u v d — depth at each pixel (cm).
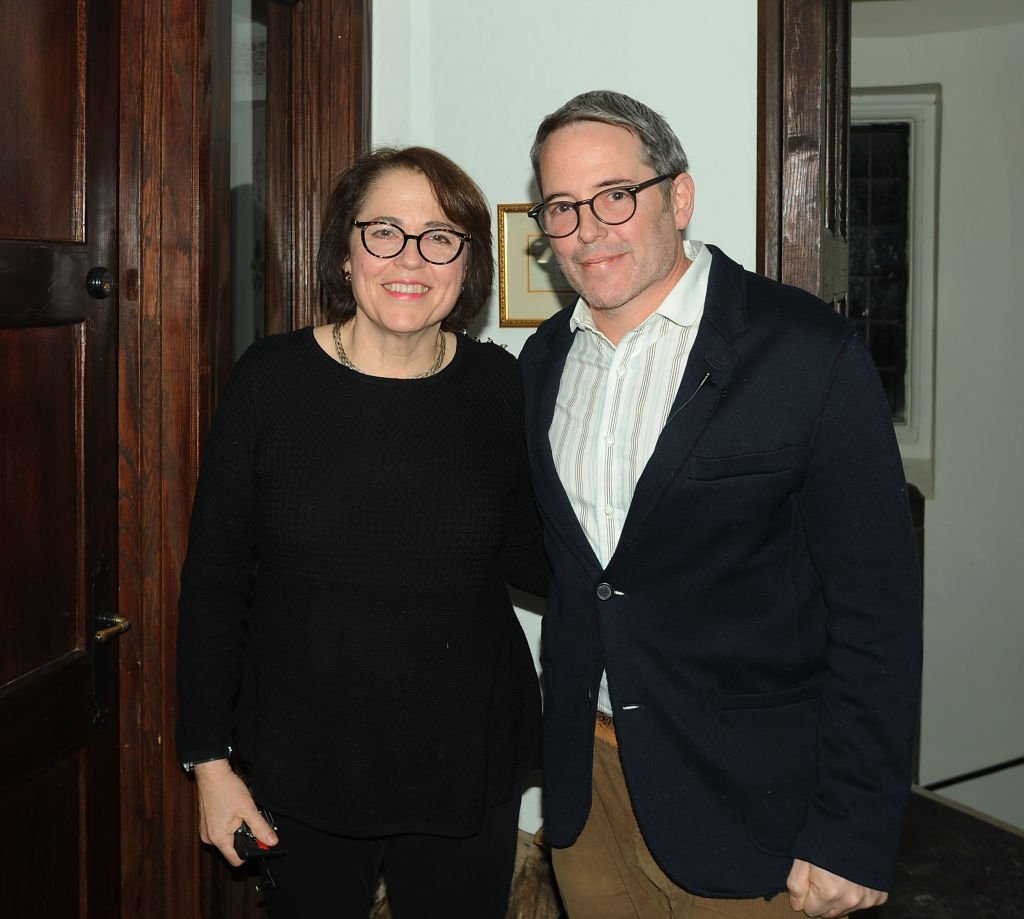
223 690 151
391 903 160
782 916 139
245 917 212
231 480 147
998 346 419
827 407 128
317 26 223
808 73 219
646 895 160
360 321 151
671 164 137
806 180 221
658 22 230
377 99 244
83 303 163
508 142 244
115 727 178
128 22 171
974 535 430
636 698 139
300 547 146
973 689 436
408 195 145
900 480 128
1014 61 404
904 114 427
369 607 145
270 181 216
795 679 138
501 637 155
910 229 433
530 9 239
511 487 156
